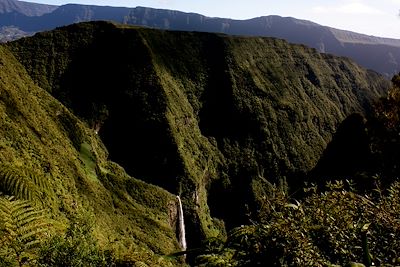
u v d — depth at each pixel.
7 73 88.31
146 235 74.75
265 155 159.00
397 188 3.21
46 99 99.56
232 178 150.38
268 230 2.39
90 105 141.62
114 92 146.00
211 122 164.62
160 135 136.62
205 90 169.12
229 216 143.38
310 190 2.91
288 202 2.78
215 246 2.62
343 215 2.68
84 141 99.25
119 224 70.75
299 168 159.62
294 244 2.31
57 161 66.81
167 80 156.62
